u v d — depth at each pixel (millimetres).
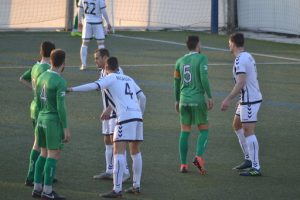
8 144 31375
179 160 29578
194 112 27375
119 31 77125
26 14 76375
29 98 41531
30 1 76312
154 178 26906
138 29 79125
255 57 60562
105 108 25625
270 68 55000
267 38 74188
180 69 27750
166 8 79875
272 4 76500
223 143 32656
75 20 70500
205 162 29406
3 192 24531
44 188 23656
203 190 25484
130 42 67562
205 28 80312
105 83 24078
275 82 49094
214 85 47188
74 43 65688
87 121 36344
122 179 25188
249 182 26656
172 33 76688
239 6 79438
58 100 23172
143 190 25297
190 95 27375
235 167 28594
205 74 27141
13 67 52094
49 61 25938
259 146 32344
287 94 45031
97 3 50875
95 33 51250
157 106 40438
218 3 78812
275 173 27984
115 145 24203
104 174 26531
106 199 23984
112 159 26516
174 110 39500
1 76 48344
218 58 59062
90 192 24828
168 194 24875
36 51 60219
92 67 52750
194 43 27734
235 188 25812
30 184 25391
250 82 27219
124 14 78938
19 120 36094
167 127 35500
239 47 27328
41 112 23750
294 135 34500
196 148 29594
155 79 48812
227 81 48719
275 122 37312
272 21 76875
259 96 27500
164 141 32688
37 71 25609
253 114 27328
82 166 28266
